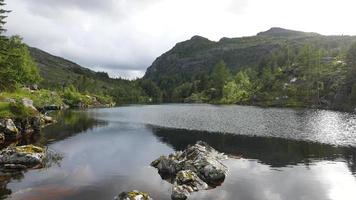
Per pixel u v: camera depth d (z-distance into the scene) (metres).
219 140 56.62
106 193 29.03
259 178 33.66
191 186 30.22
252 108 135.88
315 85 155.00
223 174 33.34
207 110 125.38
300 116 97.19
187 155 38.12
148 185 31.36
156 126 76.12
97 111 125.62
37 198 27.52
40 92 135.25
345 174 35.25
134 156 44.31
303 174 35.25
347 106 127.12
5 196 27.83
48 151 46.22
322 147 49.88
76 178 33.44
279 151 47.06
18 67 102.88
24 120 60.44
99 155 44.56
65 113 113.00
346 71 151.12
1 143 50.69
